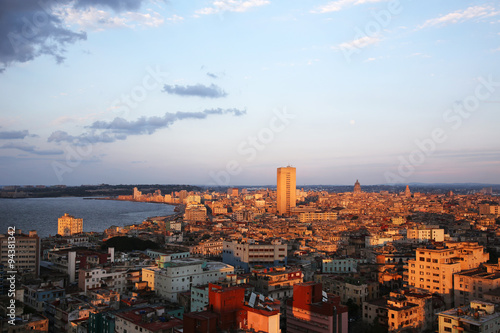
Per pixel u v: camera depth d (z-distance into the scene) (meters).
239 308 174.75
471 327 174.75
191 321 160.50
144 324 177.75
